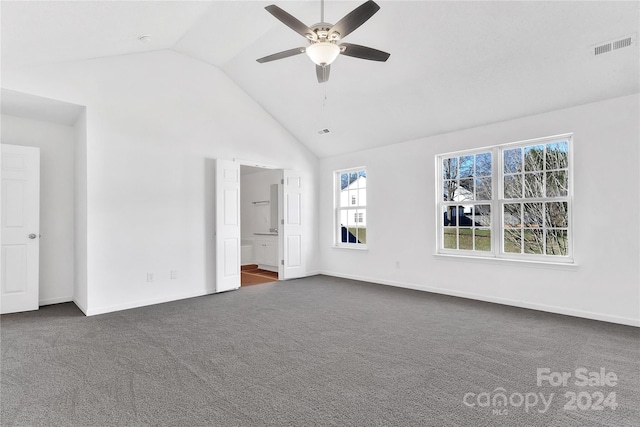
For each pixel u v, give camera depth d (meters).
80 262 4.39
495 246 4.63
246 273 7.24
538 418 1.92
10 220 4.11
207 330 3.46
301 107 5.70
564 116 3.96
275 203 7.78
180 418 1.93
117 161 4.30
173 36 4.20
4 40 2.89
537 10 3.09
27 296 4.22
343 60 4.46
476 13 3.32
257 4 3.64
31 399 2.13
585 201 3.83
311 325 3.62
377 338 3.23
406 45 3.92
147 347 3.00
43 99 3.81
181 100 4.94
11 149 4.12
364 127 5.63
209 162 5.25
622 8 2.86
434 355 2.82
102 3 2.71
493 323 3.66
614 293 3.65
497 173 4.63
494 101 4.24
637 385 2.29
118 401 2.11
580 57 3.36
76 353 2.87
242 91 5.75
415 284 5.46
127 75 4.41
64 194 4.75
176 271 4.82
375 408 2.03
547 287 4.12
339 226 6.80
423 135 5.30
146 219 4.54
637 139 3.50
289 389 2.26
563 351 2.88
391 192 5.78
